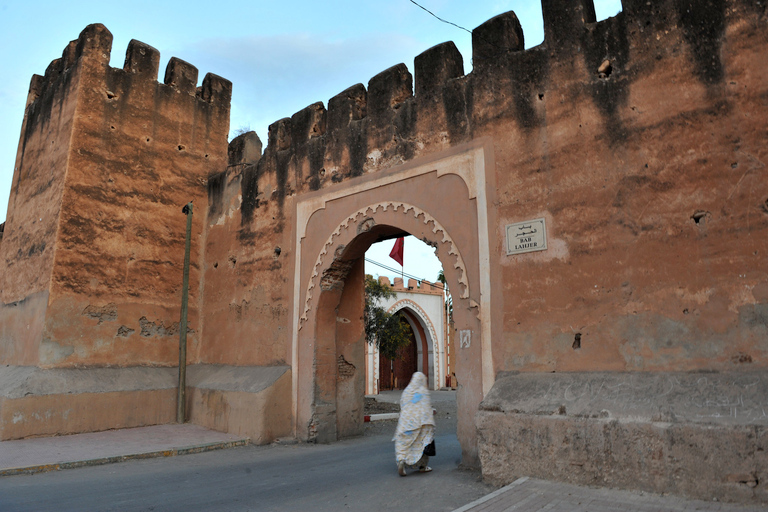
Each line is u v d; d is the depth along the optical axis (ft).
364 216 23.94
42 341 26.22
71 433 25.11
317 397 25.00
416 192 22.00
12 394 23.77
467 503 13.94
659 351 15.03
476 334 19.10
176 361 31.14
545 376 16.88
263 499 14.82
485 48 20.68
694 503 12.14
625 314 15.81
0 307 31.91
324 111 28.22
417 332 77.36
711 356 14.17
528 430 15.39
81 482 17.06
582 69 17.94
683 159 15.46
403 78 24.06
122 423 26.99
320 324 25.46
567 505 12.70
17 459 19.62
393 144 23.36
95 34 30.78
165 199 32.40
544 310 17.49
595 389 15.31
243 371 27.89
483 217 19.52
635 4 17.10
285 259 27.63
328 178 26.22
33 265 29.27
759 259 13.84
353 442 25.40
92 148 29.60
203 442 23.49
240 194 31.48
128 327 29.48
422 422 17.83
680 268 15.06
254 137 33.71
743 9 14.99
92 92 30.12
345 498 14.84
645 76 16.53
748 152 14.42
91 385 26.53
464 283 19.67
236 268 30.66
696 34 15.74
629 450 13.51
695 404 13.28
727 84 14.99
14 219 33.09
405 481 16.71
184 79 34.65
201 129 35.04
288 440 24.53
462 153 20.61
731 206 14.49
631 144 16.51
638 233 15.96
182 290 32.07
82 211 28.68
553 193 17.92
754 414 12.23
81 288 27.99
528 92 19.16
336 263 25.11
